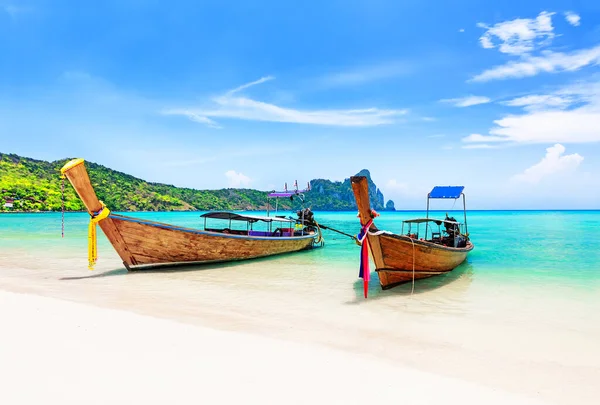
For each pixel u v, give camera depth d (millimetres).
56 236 28234
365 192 9406
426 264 11812
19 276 12617
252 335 6473
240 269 14539
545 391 4879
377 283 12039
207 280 12297
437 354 6117
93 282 11719
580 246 22125
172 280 12211
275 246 17969
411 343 6617
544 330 7441
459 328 7523
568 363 5852
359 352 6043
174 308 8594
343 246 23516
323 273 13789
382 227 46500
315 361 5383
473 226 44625
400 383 4789
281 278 12742
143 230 12922
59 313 7160
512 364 5777
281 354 5586
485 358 5996
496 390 4812
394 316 8312
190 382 4414
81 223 46812
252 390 4305
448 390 4680
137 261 13391
